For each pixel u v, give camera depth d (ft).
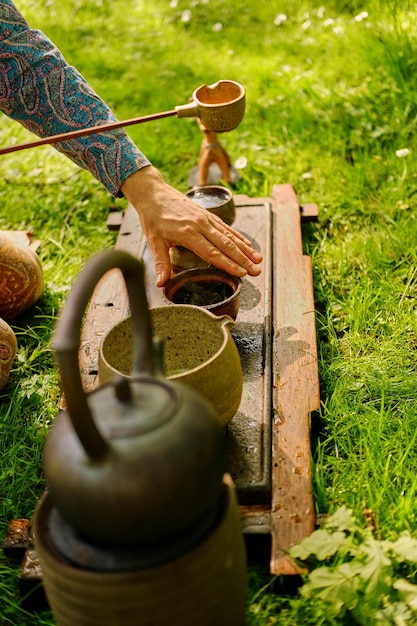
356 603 5.19
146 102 13.34
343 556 5.49
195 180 10.92
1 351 7.64
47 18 17.02
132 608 4.23
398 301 8.45
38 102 7.29
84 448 4.09
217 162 10.44
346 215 10.01
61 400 7.13
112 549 4.27
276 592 5.57
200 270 7.19
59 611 4.51
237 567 4.58
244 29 15.30
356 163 10.69
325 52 13.71
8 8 7.20
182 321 6.33
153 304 7.79
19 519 6.20
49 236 10.43
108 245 10.16
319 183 10.65
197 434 4.22
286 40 14.47
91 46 15.72
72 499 4.13
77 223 10.63
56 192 11.30
